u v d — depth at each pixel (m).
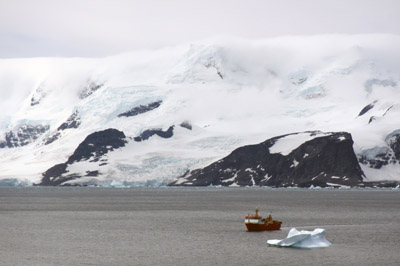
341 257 170.38
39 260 166.00
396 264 161.38
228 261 164.75
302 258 169.00
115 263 162.00
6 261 164.50
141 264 160.75
